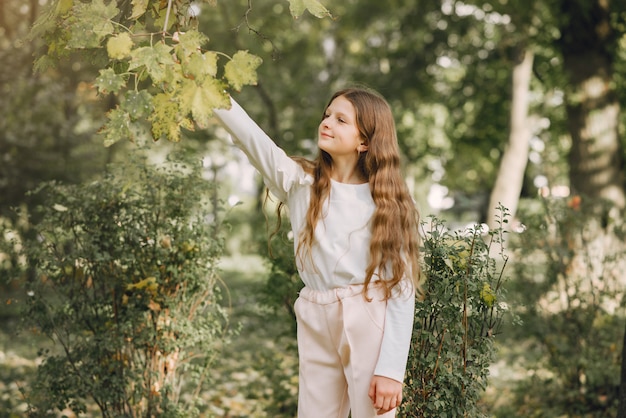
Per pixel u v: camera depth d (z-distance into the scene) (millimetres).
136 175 3705
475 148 17922
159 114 1952
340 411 2293
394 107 16234
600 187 10094
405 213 2346
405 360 2205
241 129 2270
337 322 2229
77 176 8867
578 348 4969
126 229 3527
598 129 10125
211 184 3711
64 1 2098
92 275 3559
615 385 4625
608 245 5543
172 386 3596
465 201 26078
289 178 2301
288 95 14547
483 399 4891
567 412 4672
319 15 2111
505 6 12203
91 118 9648
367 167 2377
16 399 4680
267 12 12023
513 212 14945
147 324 3547
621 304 5043
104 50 2367
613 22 10219
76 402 3480
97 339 3457
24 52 8375
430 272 2748
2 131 8531
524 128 14836
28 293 3512
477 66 15766
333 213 2289
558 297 5047
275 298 4520
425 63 15766
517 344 7121
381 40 16797
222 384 5445
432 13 15383
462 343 2768
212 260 3666
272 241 4566
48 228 3543
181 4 2309
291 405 4703
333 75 16047
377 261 2240
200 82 1941
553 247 5125
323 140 2363
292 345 4520
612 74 10242
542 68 14688
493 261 2830
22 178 8477
